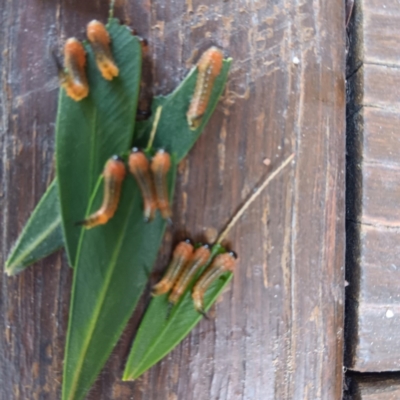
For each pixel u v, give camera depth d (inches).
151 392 8.4
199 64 8.0
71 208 7.8
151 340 8.2
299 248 8.7
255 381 8.6
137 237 7.9
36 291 8.2
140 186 7.8
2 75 8.1
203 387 8.5
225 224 8.4
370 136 9.1
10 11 8.1
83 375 7.9
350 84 9.3
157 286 8.1
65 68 7.7
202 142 8.3
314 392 8.8
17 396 8.3
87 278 7.8
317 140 8.7
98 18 8.1
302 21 8.5
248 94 8.4
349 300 9.2
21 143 8.1
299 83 8.5
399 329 9.2
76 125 7.8
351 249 9.2
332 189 8.8
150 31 8.2
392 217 9.1
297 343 8.7
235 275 8.5
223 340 8.5
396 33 9.3
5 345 8.3
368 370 9.1
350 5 9.1
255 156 8.5
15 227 8.1
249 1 8.4
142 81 8.1
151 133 8.0
